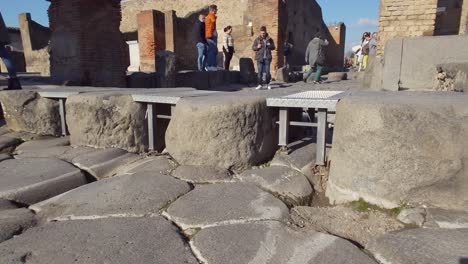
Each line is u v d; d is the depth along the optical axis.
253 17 12.39
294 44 21.30
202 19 9.08
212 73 9.31
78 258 1.59
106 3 6.91
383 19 5.02
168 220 1.99
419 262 1.48
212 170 2.73
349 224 1.95
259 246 1.69
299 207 2.19
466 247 1.56
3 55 4.74
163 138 3.83
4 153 3.64
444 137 1.89
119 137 3.51
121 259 1.59
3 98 4.24
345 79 13.20
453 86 3.50
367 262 1.54
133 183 2.53
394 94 2.92
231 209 2.08
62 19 6.58
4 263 1.55
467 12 12.28
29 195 2.39
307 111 3.87
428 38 4.28
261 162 2.96
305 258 1.58
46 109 4.20
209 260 1.59
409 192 1.99
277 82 11.12
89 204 2.19
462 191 1.90
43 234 1.82
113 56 7.19
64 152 3.47
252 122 2.80
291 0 20.16
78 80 6.41
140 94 3.51
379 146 2.02
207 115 2.71
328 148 3.12
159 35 14.22
